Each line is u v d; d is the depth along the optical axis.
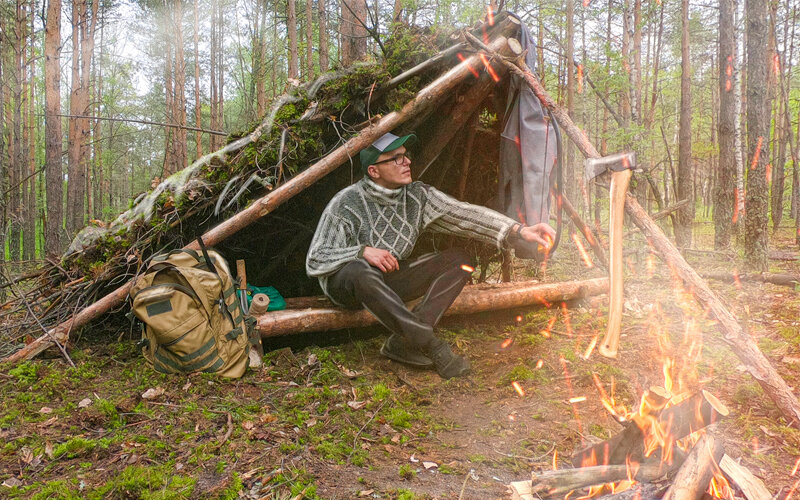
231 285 2.98
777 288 5.25
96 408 2.38
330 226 3.07
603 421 2.37
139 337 3.48
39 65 15.99
